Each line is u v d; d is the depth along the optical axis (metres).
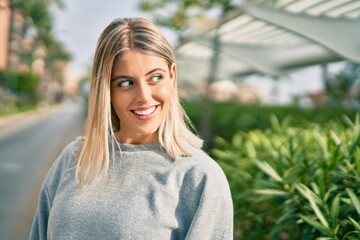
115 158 1.29
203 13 8.77
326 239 1.78
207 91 9.61
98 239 1.20
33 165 8.50
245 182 3.00
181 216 1.21
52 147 11.91
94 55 1.26
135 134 1.32
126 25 1.21
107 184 1.26
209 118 9.24
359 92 17.27
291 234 2.25
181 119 1.34
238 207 2.87
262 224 2.71
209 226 1.19
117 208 1.22
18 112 31.12
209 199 1.19
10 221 4.68
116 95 1.23
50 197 1.40
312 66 10.90
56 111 43.50
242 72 15.93
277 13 6.89
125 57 1.19
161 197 1.21
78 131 17.66
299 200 2.17
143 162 1.27
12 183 6.68
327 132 3.30
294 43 10.74
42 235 1.42
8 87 34.72
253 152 3.15
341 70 14.77
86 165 1.27
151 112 1.23
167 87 1.23
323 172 2.08
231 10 7.74
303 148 2.52
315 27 6.91
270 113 8.27
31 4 36.84
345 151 2.21
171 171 1.24
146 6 8.80
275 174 2.28
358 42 6.77
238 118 8.30
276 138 3.54
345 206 1.92
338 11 6.64
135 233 1.18
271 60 11.67
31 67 43.03
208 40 9.94
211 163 1.25
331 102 11.16
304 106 9.23
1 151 10.76
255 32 9.37
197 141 1.35
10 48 33.16
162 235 1.19
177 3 8.73
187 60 15.03
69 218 1.24
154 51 1.19
